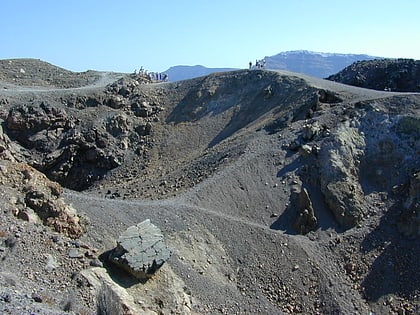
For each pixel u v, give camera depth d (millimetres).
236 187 44969
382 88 72812
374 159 45562
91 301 27031
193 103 72000
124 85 76188
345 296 36094
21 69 88750
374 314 35094
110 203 40344
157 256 32375
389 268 37656
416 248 38406
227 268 37406
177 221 39688
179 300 31812
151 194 48625
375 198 42969
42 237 30906
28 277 26734
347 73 80062
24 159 63000
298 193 43344
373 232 40156
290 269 37594
